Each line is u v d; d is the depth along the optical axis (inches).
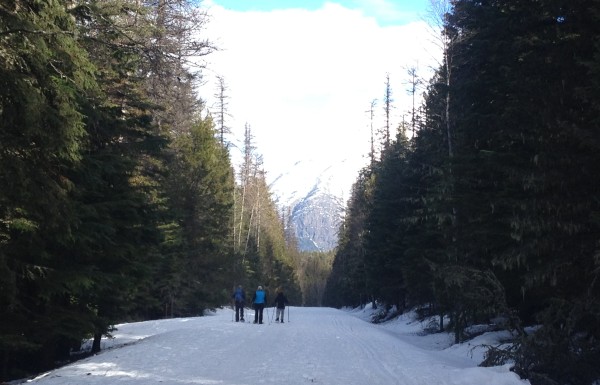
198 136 1699.1
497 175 556.7
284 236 4928.6
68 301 598.9
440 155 856.3
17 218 424.2
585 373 423.2
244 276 2156.7
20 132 376.2
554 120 434.9
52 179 419.5
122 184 629.9
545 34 475.2
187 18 555.5
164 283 1338.6
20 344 477.7
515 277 577.3
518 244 509.0
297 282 4653.1
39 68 359.6
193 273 1512.1
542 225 432.8
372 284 1626.5
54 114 373.1
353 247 2593.5
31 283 524.4
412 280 1049.5
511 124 494.0
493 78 566.3
